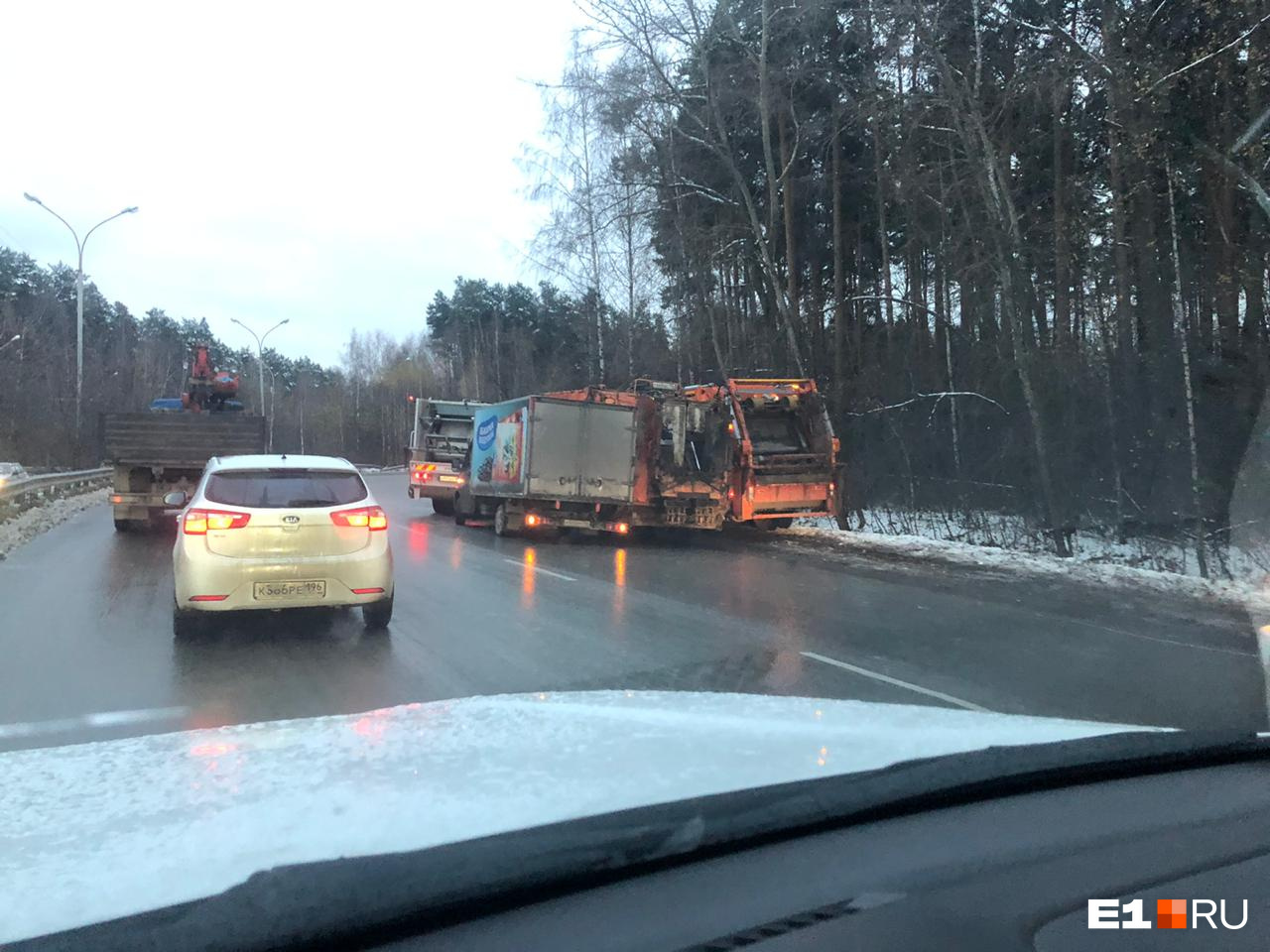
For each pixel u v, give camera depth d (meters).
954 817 3.11
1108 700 6.78
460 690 6.73
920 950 2.29
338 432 84.12
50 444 41.53
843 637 9.03
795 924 2.38
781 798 2.82
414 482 23.61
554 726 3.76
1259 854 2.92
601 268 30.03
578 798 2.71
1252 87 14.73
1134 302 17.58
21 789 2.87
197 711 6.14
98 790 2.85
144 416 16.77
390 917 2.19
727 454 18.27
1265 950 2.38
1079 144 19.86
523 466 17.14
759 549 16.92
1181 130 16.02
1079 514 17.28
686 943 2.26
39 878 2.16
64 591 10.76
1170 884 2.71
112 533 17.11
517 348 55.72
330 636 8.57
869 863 2.74
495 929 2.28
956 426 20.14
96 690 6.64
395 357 89.19
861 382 22.75
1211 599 11.66
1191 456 14.75
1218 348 15.88
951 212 21.11
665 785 2.86
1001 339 19.41
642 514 17.69
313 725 3.81
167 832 2.44
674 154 24.30
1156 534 15.83
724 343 27.31
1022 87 16.77
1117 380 17.30
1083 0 17.41
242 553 7.96
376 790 2.80
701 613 10.20
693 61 22.84
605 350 32.16
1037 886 2.66
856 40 21.31
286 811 2.59
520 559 14.96
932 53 17.47
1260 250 15.26
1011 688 7.11
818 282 27.75
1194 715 6.37
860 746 3.43
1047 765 3.36
